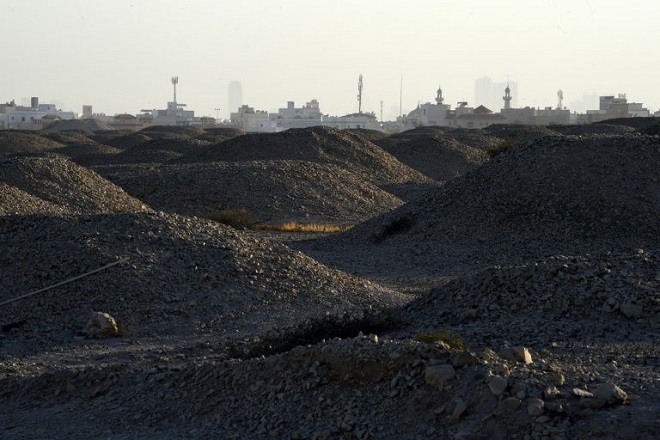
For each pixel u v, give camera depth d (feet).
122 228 89.61
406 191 235.61
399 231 137.80
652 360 50.80
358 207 200.23
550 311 63.77
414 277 111.04
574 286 65.62
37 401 53.62
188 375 51.83
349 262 122.62
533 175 137.90
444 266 119.24
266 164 215.10
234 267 84.84
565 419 38.47
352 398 44.24
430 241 131.23
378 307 74.18
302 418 44.32
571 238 125.29
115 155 356.79
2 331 73.46
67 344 70.59
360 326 66.08
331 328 65.21
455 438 38.60
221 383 49.70
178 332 73.72
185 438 44.88
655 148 143.43
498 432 38.65
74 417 49.98
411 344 45.73
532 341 57.62
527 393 40.11
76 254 83.87
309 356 47.98
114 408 50.29
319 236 157.48
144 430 46.93
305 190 202.69
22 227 90.33
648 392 41.24
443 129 504.43
